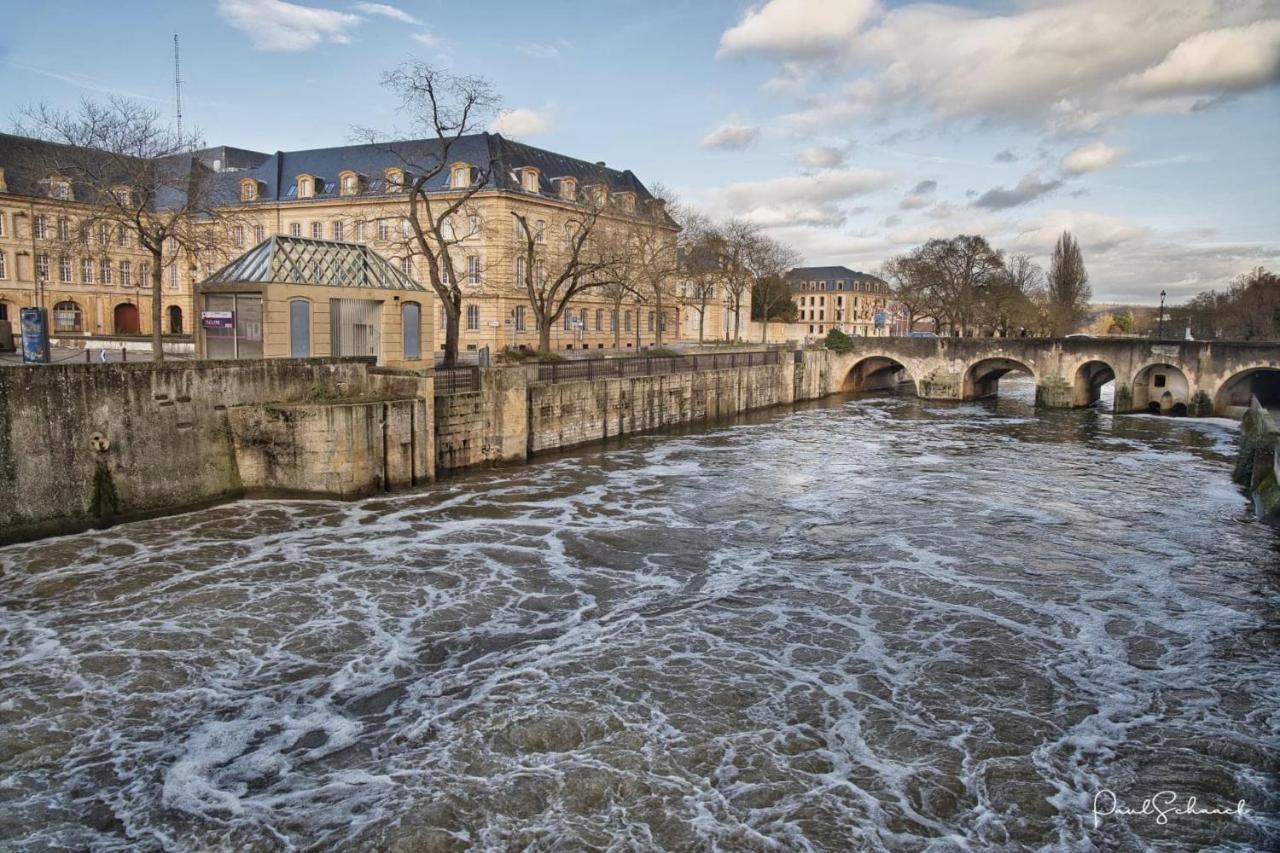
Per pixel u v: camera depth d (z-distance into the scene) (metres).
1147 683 15.74
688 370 53.25
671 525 26.23
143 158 46.22
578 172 87.12
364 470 28.58
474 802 11.70
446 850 10.77
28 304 73.31
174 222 41.12
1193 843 11.18
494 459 35.53
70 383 23.41
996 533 25.91
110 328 78.19
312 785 12.12
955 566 22.47
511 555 22.75
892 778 12.46
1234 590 20.89
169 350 47.81
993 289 95.38
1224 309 109.44
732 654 16.59
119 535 23.61
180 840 10.95
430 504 28.17
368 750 13.01
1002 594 20.33
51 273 74.31
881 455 41.19
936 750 13.24
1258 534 26.16
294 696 14.70
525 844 10.88
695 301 99.88
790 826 11.29
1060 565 22.70
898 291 105.38
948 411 64.25
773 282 112.25
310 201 79.62
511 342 74.50
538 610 18.83
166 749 13.00
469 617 18.33
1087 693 15.29
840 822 11.41
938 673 15.94
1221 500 31.27
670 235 88.94
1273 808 11.98
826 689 15.18
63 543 22.75
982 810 11.76
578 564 22.14
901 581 21.14
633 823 11.30
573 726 13.71
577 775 12.34
